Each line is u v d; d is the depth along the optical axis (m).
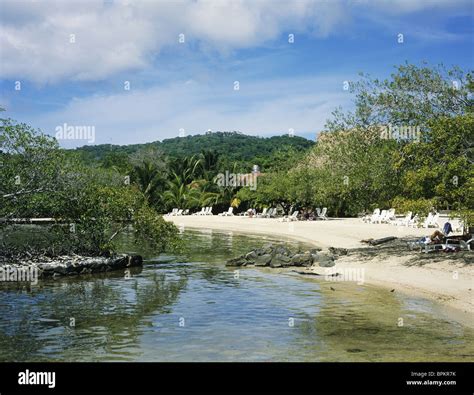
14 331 12.33
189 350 10.91
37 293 17.08
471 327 12.59
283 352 10.76
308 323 13.12
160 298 16.30
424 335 11.95
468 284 17.02
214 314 14.12
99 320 13.39
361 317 13.70
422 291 16.66
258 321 13.33
